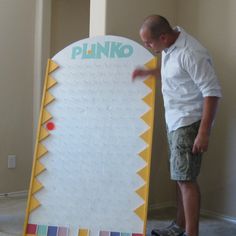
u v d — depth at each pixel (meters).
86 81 2.49
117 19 2.74
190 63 2.07
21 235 2.45
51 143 2.46
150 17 2.18
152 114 2.32
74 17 3.94
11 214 2.96
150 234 2.51
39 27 3.67
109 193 2.30
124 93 2.41
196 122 2.16
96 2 2.74
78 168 2.39
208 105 2.04
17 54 3.62
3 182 3.57
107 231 2.25
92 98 2.46
